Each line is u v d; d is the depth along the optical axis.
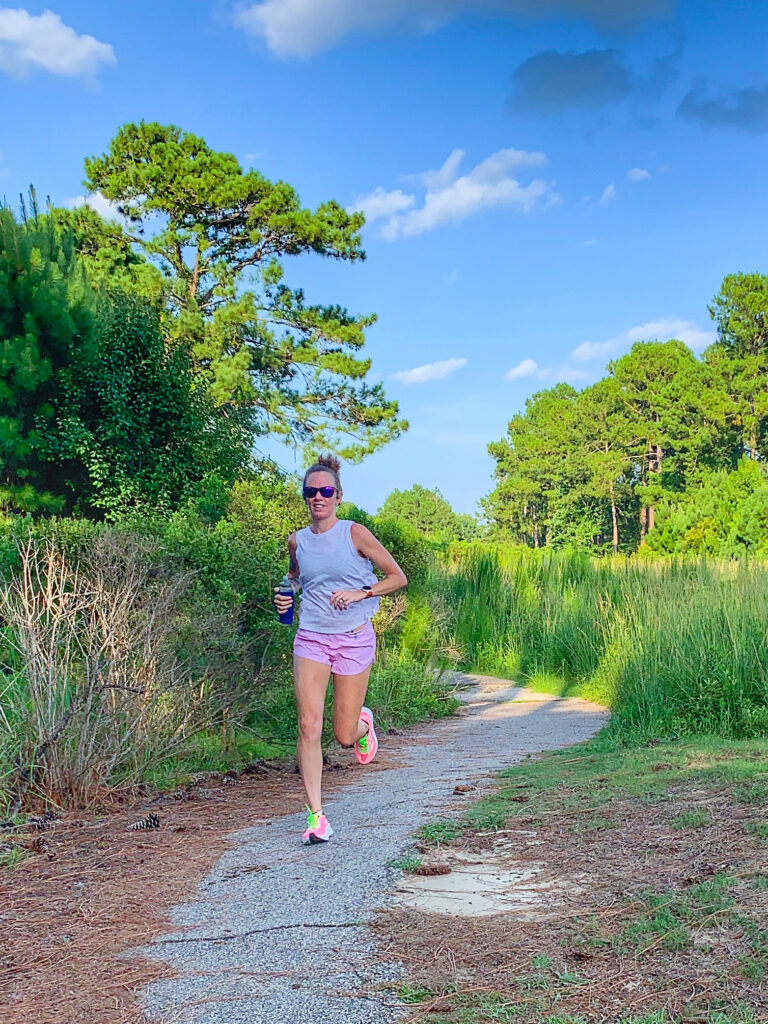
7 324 14.66
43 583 7.33
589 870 3.74
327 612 4.77
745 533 41.69
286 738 8.33
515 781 5.79
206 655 7.64
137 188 29.05
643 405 74.56
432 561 19.27
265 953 3.18
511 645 16.98
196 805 5.85
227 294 28.64
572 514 74.88
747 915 3.06
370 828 4.80
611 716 9.23
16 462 14.66
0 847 4.78
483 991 2.75
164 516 14.05
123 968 3.16
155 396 15.34
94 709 6.22
